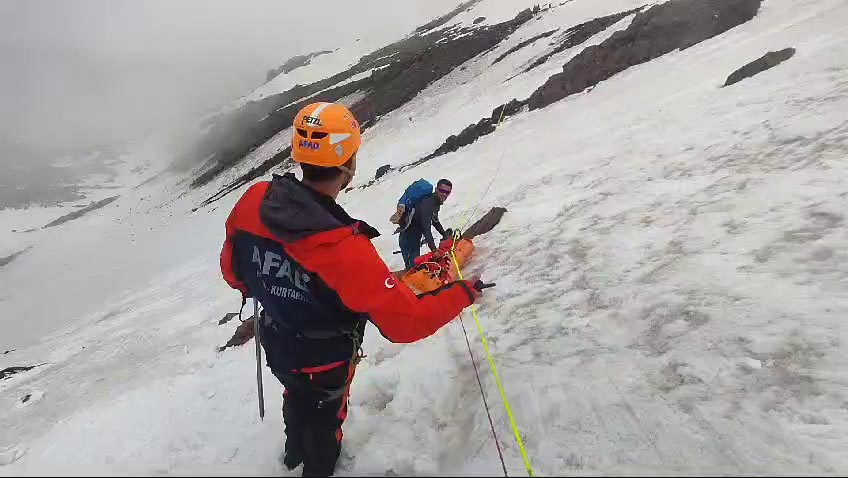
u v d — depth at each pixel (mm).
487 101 26891
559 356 4152
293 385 2586
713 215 5781
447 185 6629
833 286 3928
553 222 7543
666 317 4227
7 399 11430
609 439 3074
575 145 11438
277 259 2238
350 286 2137
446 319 2340
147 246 42531
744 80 10156
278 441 4016
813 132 6863
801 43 10688
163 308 16266
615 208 7109
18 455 6340
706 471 1635
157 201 79000
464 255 7188
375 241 10891
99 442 5797
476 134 19297
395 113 40406
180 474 1540
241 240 2344
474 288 2402
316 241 2096
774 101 8539
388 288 2176
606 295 4914
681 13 16250
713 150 7707
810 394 3045
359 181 23281
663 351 3807
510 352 4426
